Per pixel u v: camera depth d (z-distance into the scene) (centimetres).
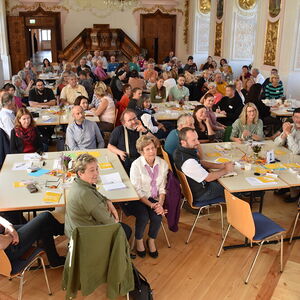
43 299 313
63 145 510
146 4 1748
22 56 1675
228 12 1325
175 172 427
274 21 1041
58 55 1714
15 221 355
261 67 1127
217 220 441
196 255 375
